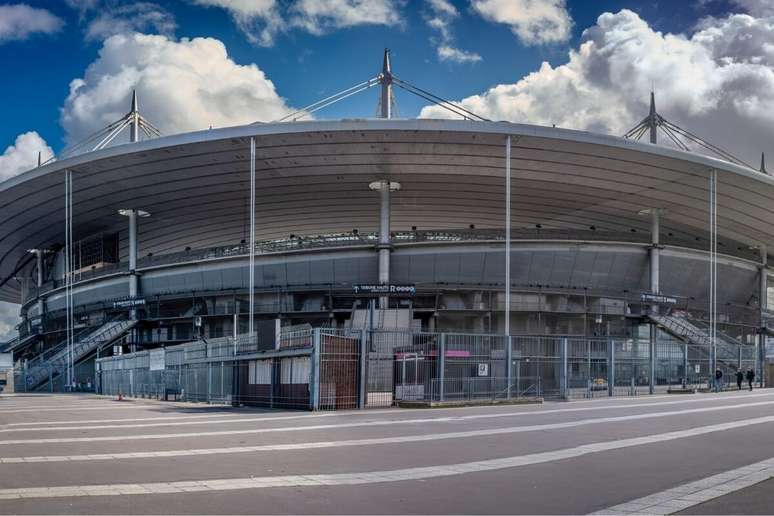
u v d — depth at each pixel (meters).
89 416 22.92
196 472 10.16
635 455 12.09
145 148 55.59
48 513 7.40
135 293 74.56
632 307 72.00
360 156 57.69
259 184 64.62
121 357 51.25
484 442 14.02
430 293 65.56
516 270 66.69
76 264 88.25
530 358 29.72
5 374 71.38
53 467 10.62
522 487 9.06
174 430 16.78
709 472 10.25
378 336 26.38
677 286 75.44
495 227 83.06
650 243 71.50
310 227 83.88
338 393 24.81
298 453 12.32
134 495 8.42
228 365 32.31
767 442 13.94
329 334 24.66
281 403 26.97
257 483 9.26
